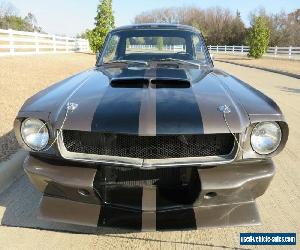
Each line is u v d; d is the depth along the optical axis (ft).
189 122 6.83
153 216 7.23
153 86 8.35
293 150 14.40
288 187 11.06
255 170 7.31
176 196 7.34
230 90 8.50
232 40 186.50
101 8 78.64
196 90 8.20
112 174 7.37
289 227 8.84
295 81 39.14
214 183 6.98
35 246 8.05
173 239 8.32
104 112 7.12
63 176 7.23
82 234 8.50
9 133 14.47
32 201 10.00
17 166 11.94
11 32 46.14
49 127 7.28
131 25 12.79
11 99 20.29
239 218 7.42
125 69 10.26
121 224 7.22
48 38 66.39
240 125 6.97
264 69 55.06
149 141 6.87
